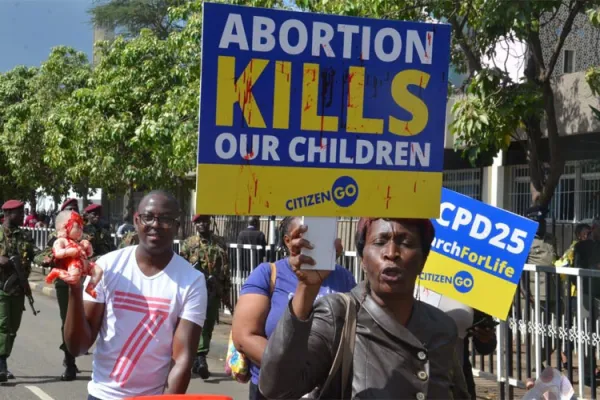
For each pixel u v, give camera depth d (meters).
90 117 21.53
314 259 3.00
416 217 3.19
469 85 11.09
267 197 3.06
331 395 3.12
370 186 3.16
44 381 10.78
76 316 4.41
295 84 3.09
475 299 5.25
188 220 22.25
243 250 15.26
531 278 8.31
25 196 34.78
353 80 3.15
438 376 3.19
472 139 10.67
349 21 3.13
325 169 3.12
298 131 3.09
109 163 21.38
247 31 3.04
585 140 15.09
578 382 7.80
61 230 4.41
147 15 26.75
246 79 3.04
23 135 28.64
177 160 15.88
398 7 10.77
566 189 15.73
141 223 4.69
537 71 11.88
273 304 4.64
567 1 13.10
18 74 32.78
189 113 15.72
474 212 5.29
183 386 4.56
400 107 3.19
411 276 3.16
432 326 3.23
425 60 3.21
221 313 16.45
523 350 8.38
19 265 10.52
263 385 3.01
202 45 3.00
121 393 4.58
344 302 3.16
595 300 7.63
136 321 4.62
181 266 4.77
